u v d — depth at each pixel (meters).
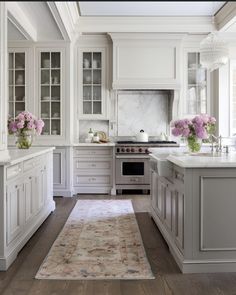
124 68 6.43
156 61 6.44
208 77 6.68
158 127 7.00
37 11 4.58
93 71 6.66
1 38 3.20
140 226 4.34
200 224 2.83
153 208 4.60
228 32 6.18
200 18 6.06
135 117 6.99
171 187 3.39
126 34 6.32
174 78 6.46
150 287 2.60
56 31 5.79
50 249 3.45
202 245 2.85
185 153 3.70
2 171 2.91
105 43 6.57
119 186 6.49
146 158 6.44
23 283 2.67
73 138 6.63
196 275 2.81
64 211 5.17
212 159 3.03
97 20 6.11
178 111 6.64
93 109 6.70
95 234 3.97
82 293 2.50
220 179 2.83
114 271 2.90
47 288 2.58
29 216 3.81
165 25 6.15
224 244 2.86
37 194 4.20
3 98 3.25
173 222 3.30
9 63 6.25
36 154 3.93
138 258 3.20
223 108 6.56
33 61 6.24
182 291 2.53
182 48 6.60
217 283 2.67
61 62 6.25
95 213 5.00
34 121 4.71
